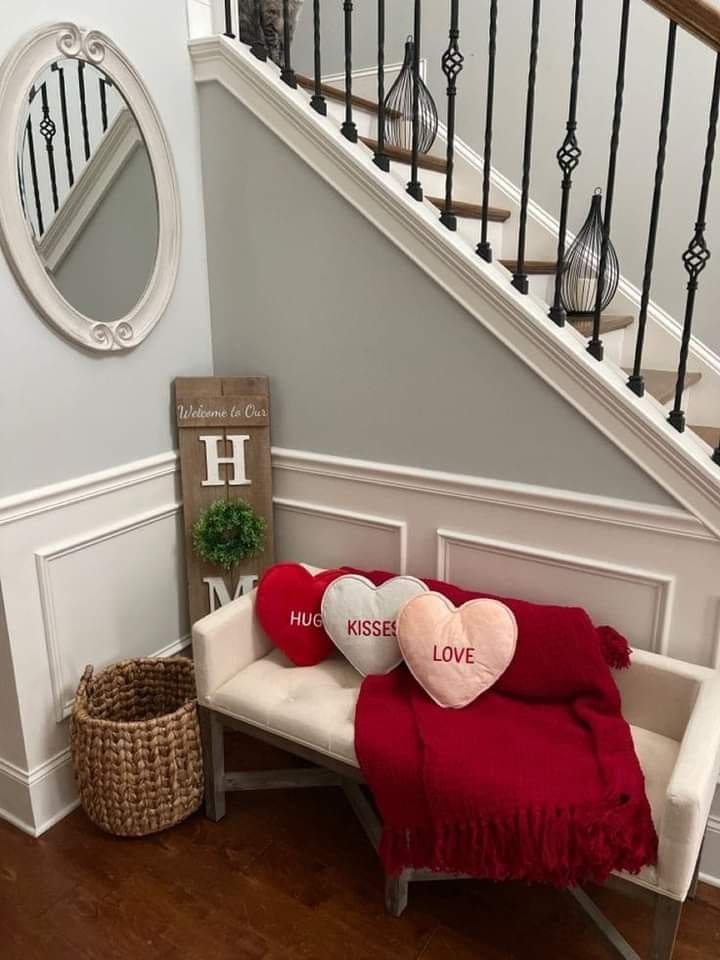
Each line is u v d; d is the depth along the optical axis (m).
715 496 1.67
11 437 1.80
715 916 1.77
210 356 2.37
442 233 1.85
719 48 1.50
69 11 1.77
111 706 2.10
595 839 1.41
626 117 2.61
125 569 2.16
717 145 2.47
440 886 1.85
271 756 2.29
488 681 1.75
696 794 1.31
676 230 2.59
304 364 2.20
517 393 1.87
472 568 2.05
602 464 1.80
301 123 1.98
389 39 3.06
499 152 2.86
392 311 1.99
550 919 1.76
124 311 2.03
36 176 1.74
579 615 1.77
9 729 1.96
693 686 1.66
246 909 1.77
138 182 2.02
